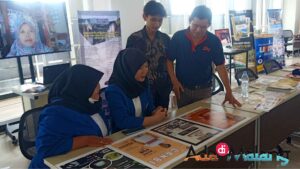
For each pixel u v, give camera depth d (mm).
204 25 2123
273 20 6414
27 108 3338
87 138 1408
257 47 5254
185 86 2424
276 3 8961
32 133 1728
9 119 3746
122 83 1670
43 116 1388
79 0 4004
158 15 2438
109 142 1449
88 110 1469
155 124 1688
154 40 2600
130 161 1246
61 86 1448
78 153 1346
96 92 1484
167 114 1859
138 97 1740
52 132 1334
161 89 2656
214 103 2096
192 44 2275
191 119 1752
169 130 1582
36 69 3879
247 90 2398
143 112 1778
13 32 3098
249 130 1742
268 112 1935
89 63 3854
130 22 4305
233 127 1596
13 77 4297
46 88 3131
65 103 1402
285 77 2834
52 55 3891
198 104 2090
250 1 7539
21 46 3182
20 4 3113
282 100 2111
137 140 1465
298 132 2898
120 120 1595
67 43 3605
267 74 3070
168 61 2441
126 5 4211
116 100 1613
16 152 3074
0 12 2977
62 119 1372
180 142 1418
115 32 3994
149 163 1222
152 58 2590
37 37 3299
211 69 2449
